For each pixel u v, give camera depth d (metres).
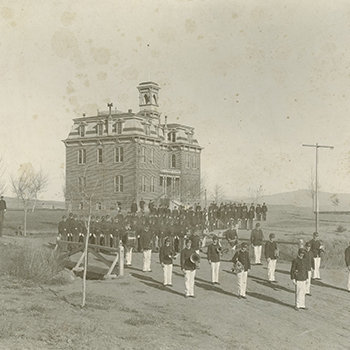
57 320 11.83
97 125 58.50
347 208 92.12
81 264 23.75
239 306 16.47
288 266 26.91
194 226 32.22
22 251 19.22
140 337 11.11
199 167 69.69
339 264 30.77
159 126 65.81
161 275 21.09
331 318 16.53
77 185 45.56
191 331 12.44
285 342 12.92
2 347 9.24
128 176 56.06
